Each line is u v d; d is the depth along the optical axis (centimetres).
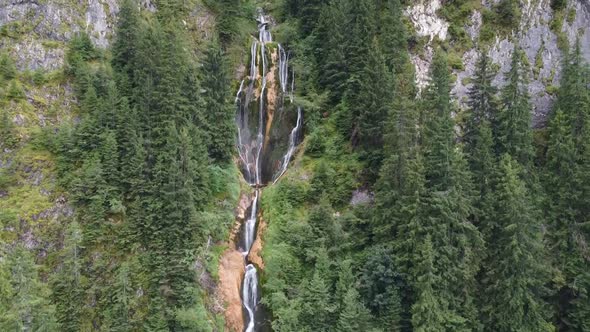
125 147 3356
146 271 3158
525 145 3694
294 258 3462
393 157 3356
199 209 3519
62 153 3362
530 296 3102
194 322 3034
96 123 3388
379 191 3547
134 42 3816
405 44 4488
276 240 3588
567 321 3294
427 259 2964
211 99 3953
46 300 2744
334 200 3788
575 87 3875
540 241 3262
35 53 3788
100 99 3488
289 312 3159
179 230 3228
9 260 2781
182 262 3170
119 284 3022
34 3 3925
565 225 3434
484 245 3241
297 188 3850
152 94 3553
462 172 3253
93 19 4150
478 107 3841
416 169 3219
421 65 4653
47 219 3177
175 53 3784
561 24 4972
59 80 3738
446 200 3102
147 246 3225
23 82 3631
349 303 3036
